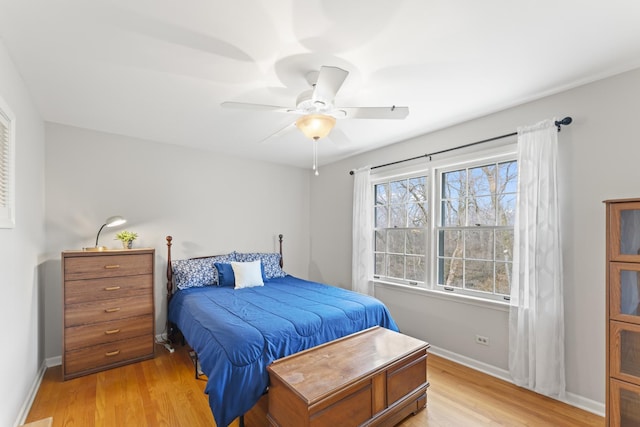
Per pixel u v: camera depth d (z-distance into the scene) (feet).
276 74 6.57
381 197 12.59
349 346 7.14
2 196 5.68
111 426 6.38
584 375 6.93
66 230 9.81
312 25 5.01
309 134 7.20
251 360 6.10
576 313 7.07
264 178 14.80
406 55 5.90
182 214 12.30
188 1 4.47
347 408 5.56
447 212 10.23
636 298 5.49
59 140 9.73
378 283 12.14
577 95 7.16
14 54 5.80
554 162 7.29
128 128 10.18
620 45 5.59
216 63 6.15
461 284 9.71
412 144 11.10
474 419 6.64
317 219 15.80
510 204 8.61
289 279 13.24
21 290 6.75
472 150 9.27
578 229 7.08
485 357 8.82
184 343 10.90
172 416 6.72
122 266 9.29
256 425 6.47
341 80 5.49
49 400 7.34
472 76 6.71
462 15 4.77
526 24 5.00
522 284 7.78
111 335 9.04
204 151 12.94
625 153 6.48
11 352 5.99
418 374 7.04
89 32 5.18
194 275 11.42
